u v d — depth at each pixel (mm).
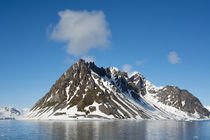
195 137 95812
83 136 92875
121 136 94000
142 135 98812
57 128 133000
